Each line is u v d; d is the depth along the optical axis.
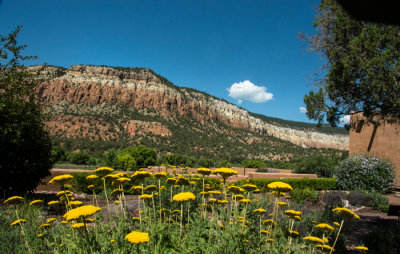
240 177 19.23
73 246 2.48
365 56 5.09
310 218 6.10
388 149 18.02
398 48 4.86
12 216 4.91
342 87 5.53
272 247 2.96
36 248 3.08
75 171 16.25
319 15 6.13
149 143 85.56
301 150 119.06
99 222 3.11
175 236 3.00
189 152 87.19
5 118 8.34
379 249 5.55
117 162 29.20
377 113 5.66
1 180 8.12
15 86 8.55
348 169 16.33
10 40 8.32
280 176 18.94
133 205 6.79
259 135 145.25
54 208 7.09
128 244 2.55
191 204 5.99
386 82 4.86
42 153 9.20
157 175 3.49
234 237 2.83
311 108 6.24
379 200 11.82
